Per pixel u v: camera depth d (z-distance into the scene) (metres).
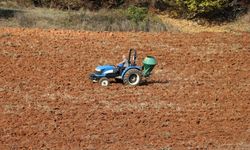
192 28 85.62
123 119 47.56
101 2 94.94
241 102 53.62
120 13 87.25
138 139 43.88
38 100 50.69
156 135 44.78
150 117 48.28
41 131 44.44
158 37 75.06
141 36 74.88
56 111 48.41
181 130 46.09
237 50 71.94
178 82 58.47
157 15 91.56
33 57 63.16
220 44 73.88
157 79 59.16
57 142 42.69
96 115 48.00
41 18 83.75
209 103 52.78
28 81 55.56
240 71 63.78
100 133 44.56
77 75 58.38
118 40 72.00
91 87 54.91
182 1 90.19
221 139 44.81
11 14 84.31
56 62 62.06
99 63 62.78
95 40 71.19
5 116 46.94
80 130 44.91
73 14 86.38
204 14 90.38
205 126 47.28
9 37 69.81
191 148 42.75
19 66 60.00
